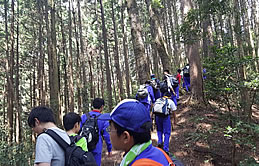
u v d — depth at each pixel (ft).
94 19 103.04
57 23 94.07
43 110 6.65
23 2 79.66
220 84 14.52
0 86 86.43
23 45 86.12
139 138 3.47
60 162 5.87
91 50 104.12
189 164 15.87
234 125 14.58
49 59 60.59
